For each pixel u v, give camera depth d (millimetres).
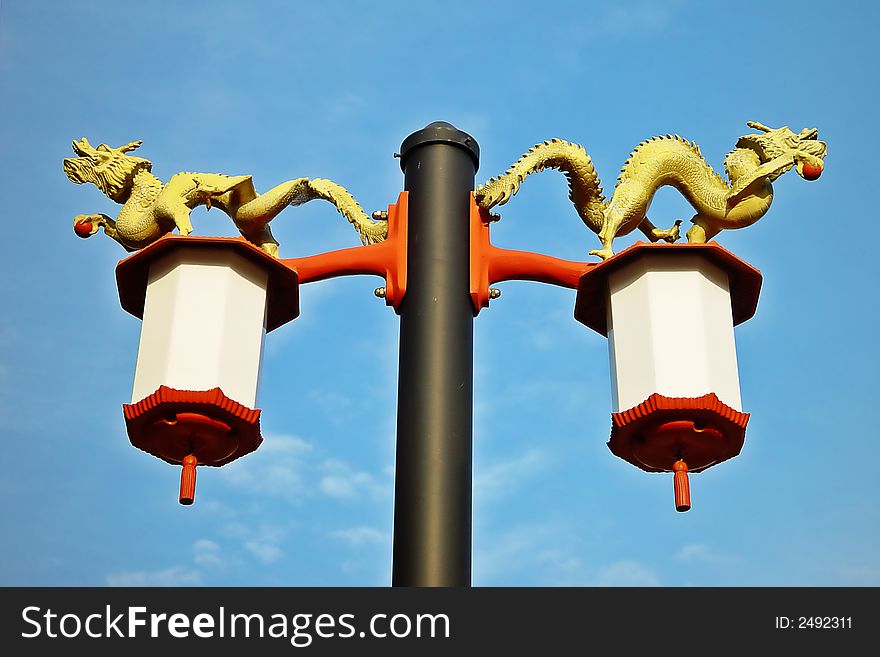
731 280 5746
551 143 5816
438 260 5492
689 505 5258
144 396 5375
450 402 5160
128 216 6090
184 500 5254
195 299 5508
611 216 5812
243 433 5359
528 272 5660
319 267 5680
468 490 5020
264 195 5988
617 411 5480
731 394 5449
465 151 5824
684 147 6027
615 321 5582
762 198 5973
